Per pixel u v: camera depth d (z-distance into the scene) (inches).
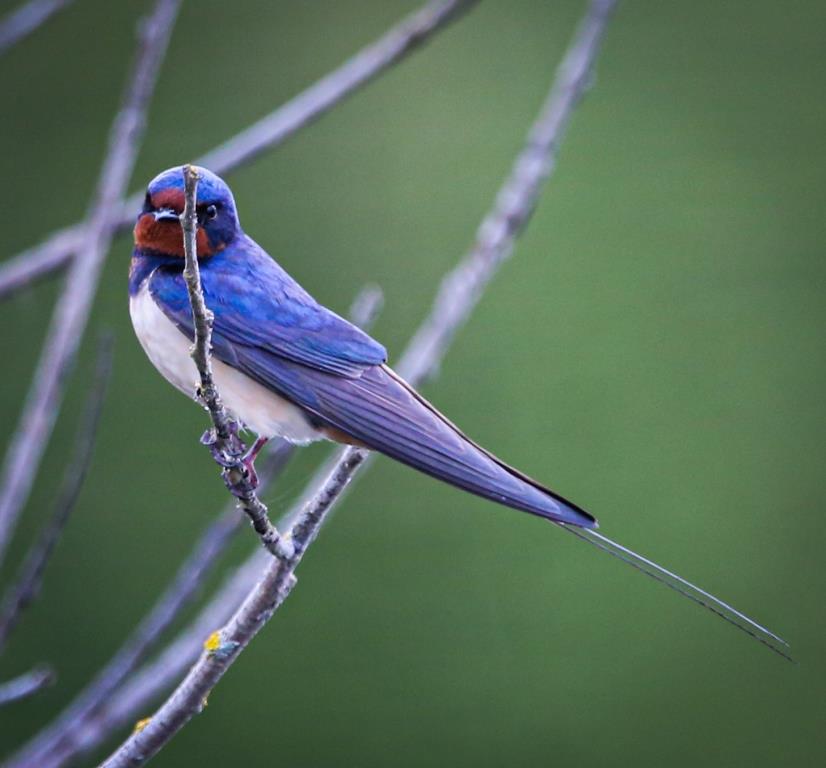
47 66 556.4
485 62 567.5
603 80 569.3
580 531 242.2
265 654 501.7
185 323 279.4
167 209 282.0
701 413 517.3
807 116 563.5
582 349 523.5
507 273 529.7
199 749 498.9
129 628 493.0
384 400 276.1
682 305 526.9
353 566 502.9
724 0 577.3
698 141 558.3
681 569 507.2
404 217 535.8
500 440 504.4
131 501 503.5
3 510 266.2
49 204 541.6
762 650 508.7
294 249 531.2
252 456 284.2
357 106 553.9
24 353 519.8
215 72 563.5
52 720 489.7
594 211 545.0
